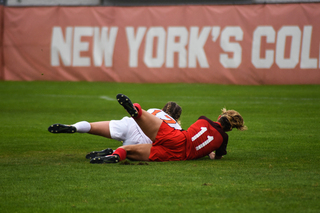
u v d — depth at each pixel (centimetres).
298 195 1107
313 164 1525
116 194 1129
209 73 5925
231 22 5803
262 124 2678
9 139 2173
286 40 5625
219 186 1198
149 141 1644
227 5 5806
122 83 6066
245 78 5800
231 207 1016
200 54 5931
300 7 5553
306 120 2831
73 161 1588
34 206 1039
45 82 6175
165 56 6047
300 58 5594
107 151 1647
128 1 7088
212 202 1055
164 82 6075
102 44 6216
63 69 6347
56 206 1039
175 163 1531
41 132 2416
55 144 2036
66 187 1198
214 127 1611
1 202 1070
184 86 5625
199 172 1376
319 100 4025
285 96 4434
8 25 6431
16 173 1373
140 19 6091
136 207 1025
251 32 5734
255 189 1166
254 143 2034
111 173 1361
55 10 6300
